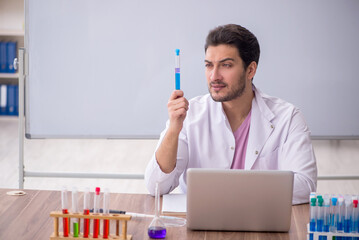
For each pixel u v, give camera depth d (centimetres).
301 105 325
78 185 451
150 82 321
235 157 225
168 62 319
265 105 223
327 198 159
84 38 318
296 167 212
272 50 320
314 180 209
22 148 322
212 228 169
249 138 222
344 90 325
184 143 221
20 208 189
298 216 185
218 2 314
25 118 325
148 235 165
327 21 318
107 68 321
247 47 207
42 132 327
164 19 316
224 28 206
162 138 209
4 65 605
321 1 317
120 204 195
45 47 319
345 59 322
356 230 158
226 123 222
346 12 318
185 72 320
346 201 158
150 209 190
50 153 549
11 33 613
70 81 322
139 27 317
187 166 226
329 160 536
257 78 323
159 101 323
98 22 317
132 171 489
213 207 168
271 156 222
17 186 438
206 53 209
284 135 221
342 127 328
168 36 317
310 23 318
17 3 637
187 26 316
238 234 167
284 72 322
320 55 321
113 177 327
